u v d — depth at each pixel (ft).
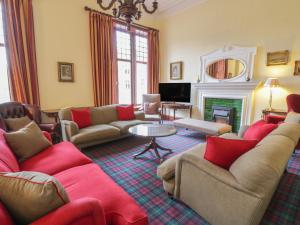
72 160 5.96
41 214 2.74
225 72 15.12
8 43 11.44
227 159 4.68
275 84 11.82
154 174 7.97
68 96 14.65
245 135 7.70
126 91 18.54
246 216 3.96
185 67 18.24
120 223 3.55
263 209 4.11
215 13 15.35
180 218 5.35
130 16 8.00
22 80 11.96
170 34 19.21
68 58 14.30
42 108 13.46
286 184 7.16
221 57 15.17
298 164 8.83
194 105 17.72
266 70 13.01
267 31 12.71
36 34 12.66
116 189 4.34
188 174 5.25
